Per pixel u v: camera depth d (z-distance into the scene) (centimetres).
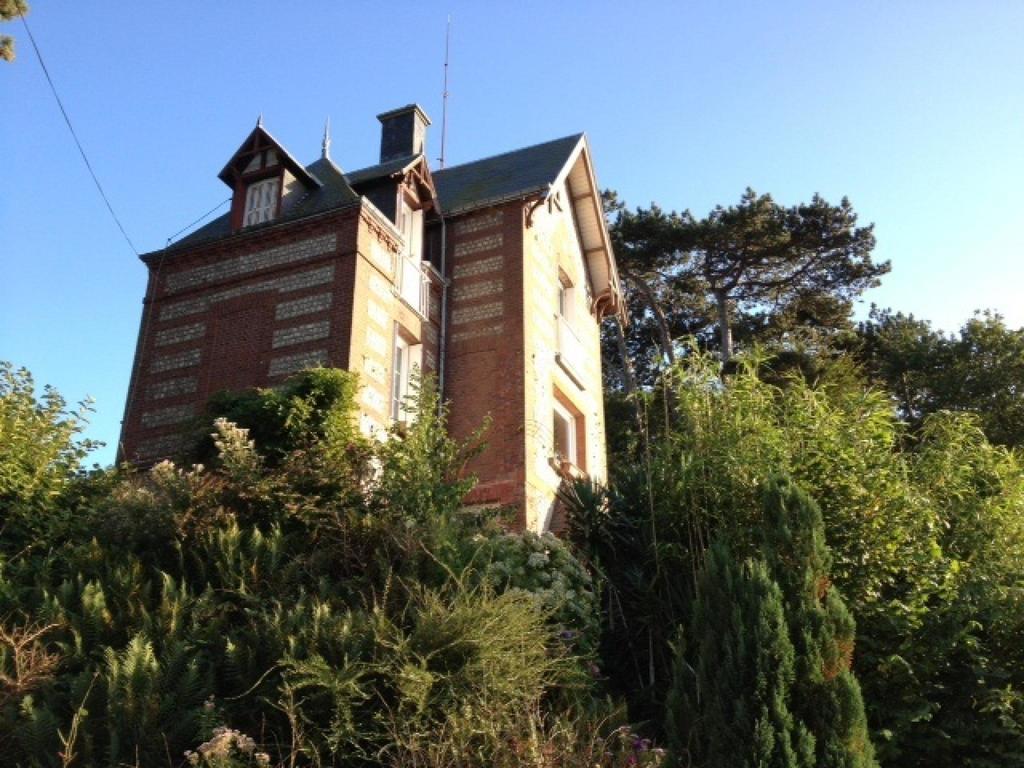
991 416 2627
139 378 1449
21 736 565
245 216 1519
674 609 903
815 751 596
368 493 916
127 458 1384
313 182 1558
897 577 852
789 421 950
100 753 576
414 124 1933
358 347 1334
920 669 800
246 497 865
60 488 967
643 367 3138
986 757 777
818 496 873
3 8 1083
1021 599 827
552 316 1711
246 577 769
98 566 789
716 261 2992
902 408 2892
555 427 1764
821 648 633
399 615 707
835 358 2834
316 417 1123
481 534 884
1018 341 2758
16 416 980
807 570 676
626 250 2973
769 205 2936
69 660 661
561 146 1873
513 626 675
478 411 1503
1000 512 920
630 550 971
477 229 1659
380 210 1545
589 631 859
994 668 802
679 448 988
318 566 798
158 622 689
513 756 578
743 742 596
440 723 608
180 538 815
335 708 607
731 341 2969
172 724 595
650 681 870
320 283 1384
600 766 588
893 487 869
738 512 895
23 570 809
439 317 1605
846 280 2956
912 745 782
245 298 1432
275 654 648
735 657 629
